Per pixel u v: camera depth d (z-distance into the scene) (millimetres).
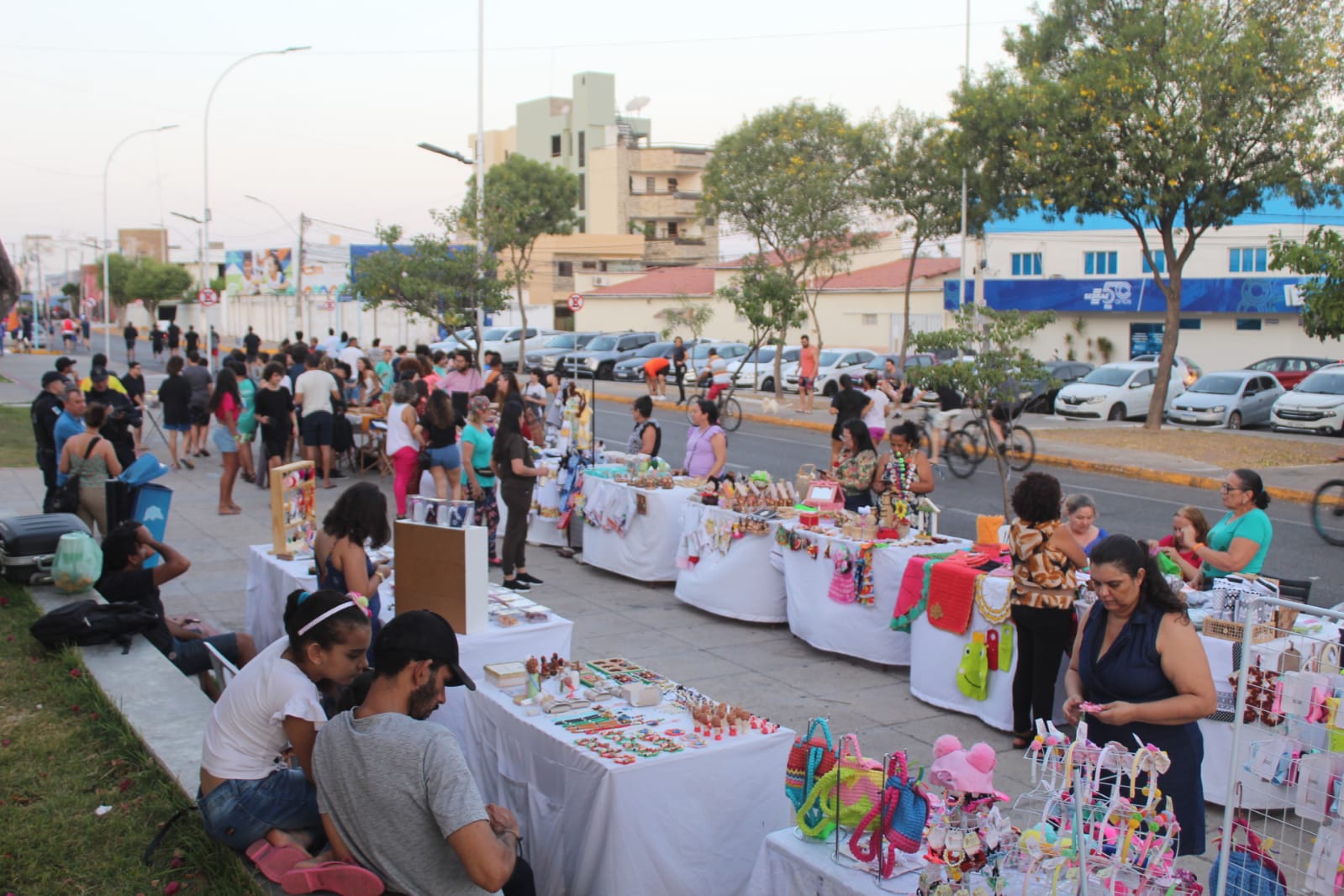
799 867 3840
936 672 7137
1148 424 23547
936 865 3479
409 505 6543
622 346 41531
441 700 3680
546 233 54906
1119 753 3527
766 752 4629
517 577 10289
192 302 80438
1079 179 21359
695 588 9430
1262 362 29406
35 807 4668
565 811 4504
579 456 11672
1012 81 23453
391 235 28516
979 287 31016
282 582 7242
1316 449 20406
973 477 18172
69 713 5766
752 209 33375
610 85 83500
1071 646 6160
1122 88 20328
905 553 7605
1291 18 20688
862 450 9539
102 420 9750
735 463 19688
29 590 8117
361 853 3514
